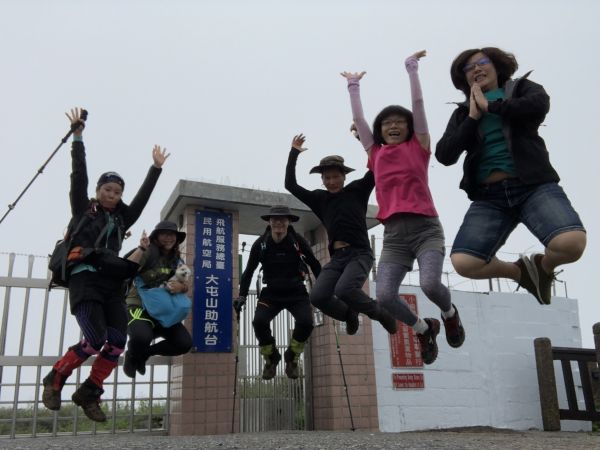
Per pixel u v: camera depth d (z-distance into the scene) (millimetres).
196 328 7742
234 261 8305
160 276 6301
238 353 7598
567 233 2611
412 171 4043
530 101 2852
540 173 2797
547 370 10297
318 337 8617
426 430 9062
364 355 8586
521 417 10453
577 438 6703
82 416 7180
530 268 2947
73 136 4859
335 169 5254
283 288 6480
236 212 8547
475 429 9234
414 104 4055
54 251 4715
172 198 8383
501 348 10703
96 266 4555
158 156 5148
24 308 7062
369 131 4430
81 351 4559
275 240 6488
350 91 4582
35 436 6781
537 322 11344
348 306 5219
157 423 7793
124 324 4789
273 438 5363
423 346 4566
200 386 7523
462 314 10516
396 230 4098
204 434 7312
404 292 9797
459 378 9953
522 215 2895
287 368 6562
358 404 8297
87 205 4758
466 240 2951
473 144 3064
